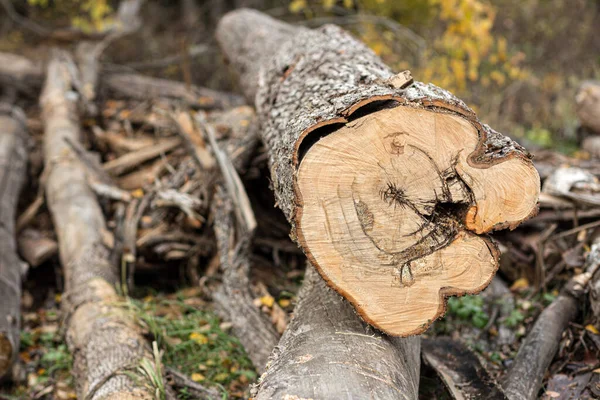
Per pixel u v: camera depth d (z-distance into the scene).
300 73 3.60
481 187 2.38
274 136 3.28
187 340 3.73
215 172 4.52
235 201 4.15
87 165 5.26
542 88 7.51
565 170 4.12
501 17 8.60
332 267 2.40
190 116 5.23
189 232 4.59
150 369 2.96
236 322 3.62
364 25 7.39
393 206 2.40
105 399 2.84
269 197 4.91
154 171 5.09
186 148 5.11
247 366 3.46
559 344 3.21
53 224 5.13
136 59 9.45
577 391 2.87
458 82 6.52
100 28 8.23
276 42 5.50
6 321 3.57
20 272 4.36
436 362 3.08
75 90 6.67
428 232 2.44
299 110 2.96
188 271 4.54
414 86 2.60
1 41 9.45
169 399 3.02
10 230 4.62
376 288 2.43
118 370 3.02
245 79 5.72
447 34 6.46
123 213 4.70
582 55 8.25
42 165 6.07
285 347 2.59
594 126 5.45
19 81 7.62
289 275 4.38
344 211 2.38
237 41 6.11
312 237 2.38
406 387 2.36
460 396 2.81
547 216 4.10
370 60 3.43
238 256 3.98
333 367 2.28
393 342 2.58
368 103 2.44
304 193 2.36
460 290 2.47
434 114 2.36
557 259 3.91
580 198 3.85
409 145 2.37
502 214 2.40
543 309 3.56
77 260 4.24
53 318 4.26
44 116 6.31
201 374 3.45
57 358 3.70
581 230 3.80
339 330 2.56
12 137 5.83
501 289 3.93
